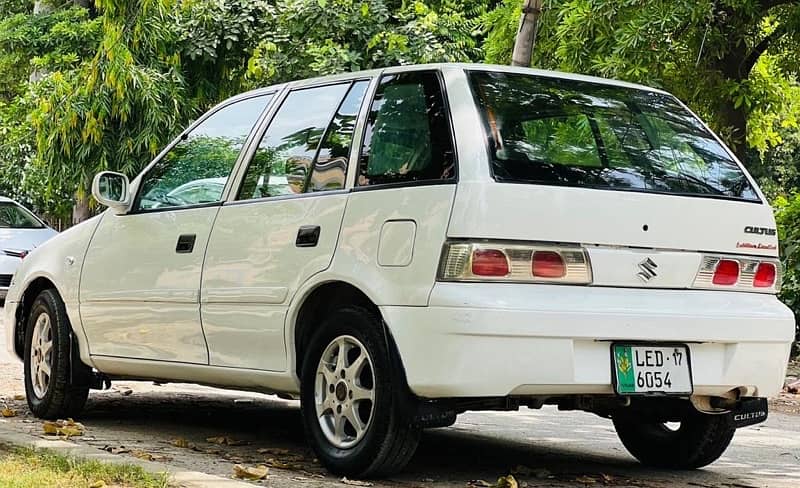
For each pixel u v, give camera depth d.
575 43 12.77
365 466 5.52
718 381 5.68
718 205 5.84
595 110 5.91
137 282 6.95
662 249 5.62
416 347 5.26
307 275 5.81
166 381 7.07
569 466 6.45
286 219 6.05
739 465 6.76
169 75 17.56
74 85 17.45
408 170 5.54
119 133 17.75
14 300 8.08
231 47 17.89
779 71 14.87
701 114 14.21
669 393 5.51
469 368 5.14
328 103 6.20
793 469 6.65
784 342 5.89
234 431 7.41
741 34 13.72
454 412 5.39
